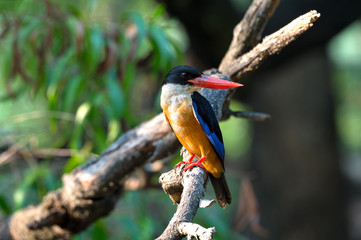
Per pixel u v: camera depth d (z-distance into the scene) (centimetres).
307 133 1497
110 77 850
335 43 2134
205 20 1088
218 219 877
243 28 604
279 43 546
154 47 852
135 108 1386
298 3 1083
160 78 1208
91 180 689
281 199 1535
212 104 582
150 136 650
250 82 1331
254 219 861
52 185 873
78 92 862
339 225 1524
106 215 766
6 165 1008
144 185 822
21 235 792
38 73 862
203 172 477
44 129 883
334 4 1081
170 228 356
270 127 1533
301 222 1516
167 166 838
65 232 773
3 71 891
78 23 805
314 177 1503
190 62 1226
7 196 1025
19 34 847
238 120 2116
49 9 866
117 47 845
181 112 505
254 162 1616
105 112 855
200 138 509
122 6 1730
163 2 1070
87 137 1062
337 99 2045
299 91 1491
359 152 2520
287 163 1521
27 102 1115
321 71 1508
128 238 973
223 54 1155
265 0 582
